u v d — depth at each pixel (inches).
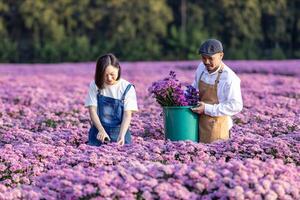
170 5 2549.2
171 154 349.7
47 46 2105.1
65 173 298.0
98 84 372.5
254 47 2268.7
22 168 340.2
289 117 517.7
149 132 445.1
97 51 2117.4
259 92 770.2
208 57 372.8
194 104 384.8
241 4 2380.7
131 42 2226.9
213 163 315.0
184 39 2117.4
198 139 387.2
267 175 286.2
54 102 681.6
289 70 1273.4
